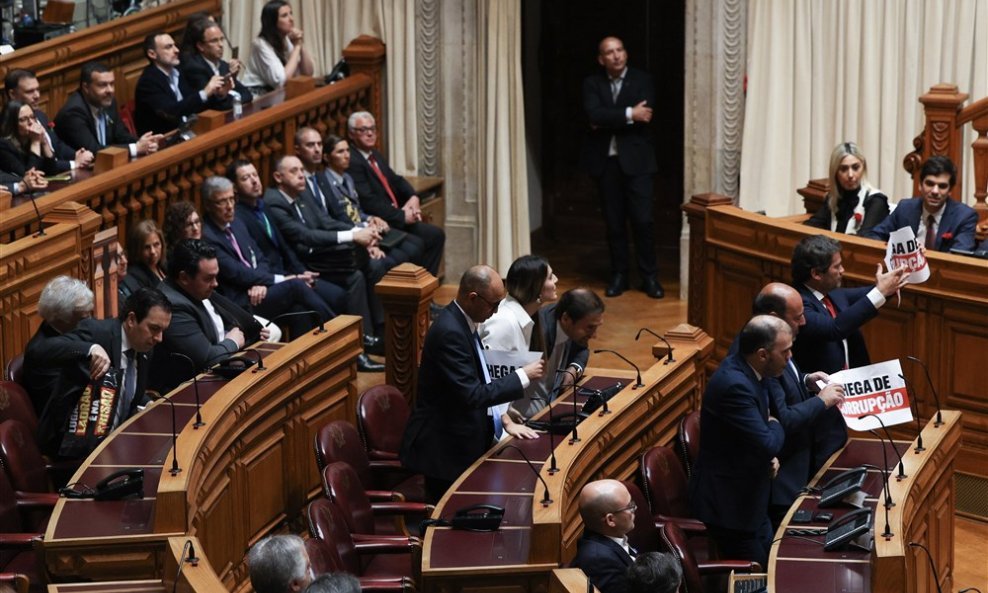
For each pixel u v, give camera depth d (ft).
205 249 76.69
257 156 101.45
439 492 68.03
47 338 65.87
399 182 105.60
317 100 106.83
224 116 99.71
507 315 69.31
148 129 102.12
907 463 63.72
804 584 55.83
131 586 51.96
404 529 71.72
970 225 83.87
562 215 127.44
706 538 68.08
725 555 65.10
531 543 56.59
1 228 77.97
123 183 88.28
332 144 99.09
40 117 91.66
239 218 91.66
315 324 92.17
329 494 62.08
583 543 56.95
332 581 45.91
